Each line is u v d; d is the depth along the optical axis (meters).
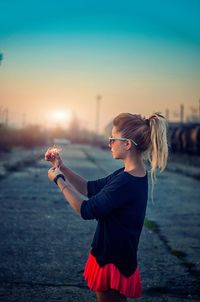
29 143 40.53
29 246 5.98
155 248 6.14
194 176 18.69
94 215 2.27
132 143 2.37
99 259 2.32
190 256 5.73
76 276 4.71
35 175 16.53
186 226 7.83
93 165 23.81
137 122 2.39
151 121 2.42
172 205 10.45
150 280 4.69
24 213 8.58
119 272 2.29
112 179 2.41
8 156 26.94
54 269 4.94
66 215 8.52
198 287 4.49
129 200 2.28
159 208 9.93
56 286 4.36
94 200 2.28
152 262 5.40
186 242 6.56
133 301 4.05
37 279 4.55
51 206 9.55
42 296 4.07
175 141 32.38
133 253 2.33
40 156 28.50
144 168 2.42
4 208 9.06
